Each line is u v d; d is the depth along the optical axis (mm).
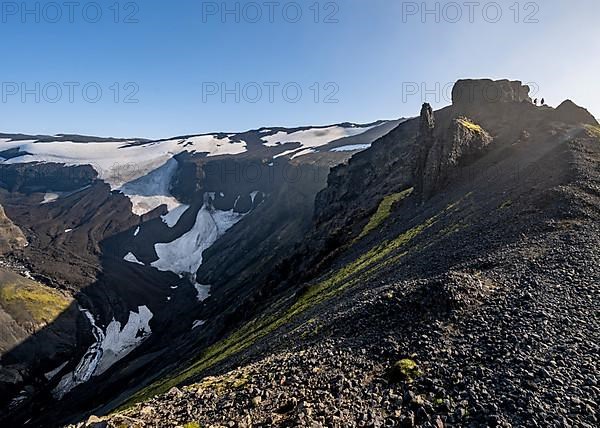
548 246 28594
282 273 95875
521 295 21188
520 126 74000
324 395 16062
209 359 57875
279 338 34844
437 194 66562
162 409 17641
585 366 14227
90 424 15930
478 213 46594
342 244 78000
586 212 33781
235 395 17984
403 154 108812
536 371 14375
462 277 23359
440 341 18469
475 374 15078
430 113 77188
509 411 12719
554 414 12133
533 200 40281
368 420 13727
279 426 14203
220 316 112062
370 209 86312
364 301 29672
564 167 45750
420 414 13484
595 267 23391
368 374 17453
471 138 69812
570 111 70625
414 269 37656
